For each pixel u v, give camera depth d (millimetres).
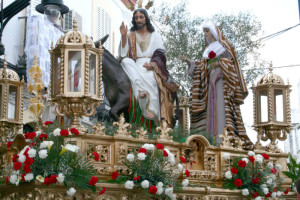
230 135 8648
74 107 6762
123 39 9250
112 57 8703
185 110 10594
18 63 15023
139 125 8688
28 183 6168
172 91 9227
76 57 6898
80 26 17547
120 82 8594
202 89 9297
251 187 7828
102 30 19000
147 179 6625
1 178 6855
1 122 7863
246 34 14727
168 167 7059
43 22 15352
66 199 6070
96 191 6270
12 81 8023
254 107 9336
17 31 15578
